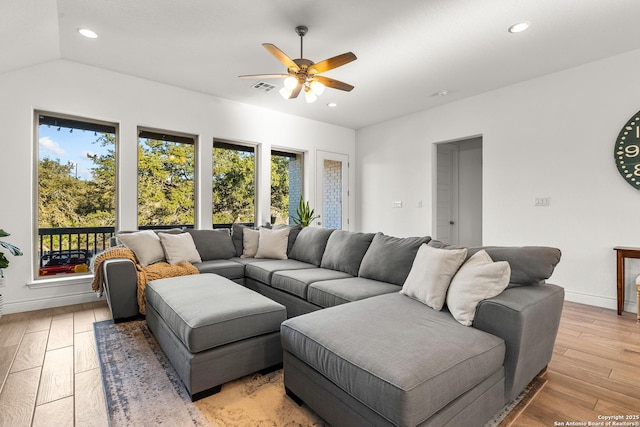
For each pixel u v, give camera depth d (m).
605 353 2.21
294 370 1.63
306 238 3.67
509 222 4.02
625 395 1.71
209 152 4.45
